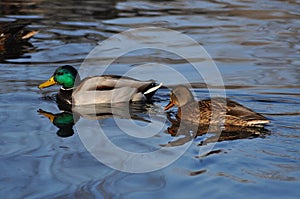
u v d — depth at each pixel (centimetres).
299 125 1439
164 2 3039
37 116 1555
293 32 2411
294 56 2088
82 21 2588
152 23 2550
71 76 1747
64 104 1705
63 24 2536
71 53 2131
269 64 2002
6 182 1130
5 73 1909
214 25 2528
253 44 2241
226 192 1066
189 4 2986
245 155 1236
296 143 1303
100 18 2647
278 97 1678
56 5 2917
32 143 1344
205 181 1115
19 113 1570
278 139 1330
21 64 2012
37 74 1905
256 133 1380
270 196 1049
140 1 3062
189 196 1053
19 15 2691
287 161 1200
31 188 1101
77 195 1063
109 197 1053
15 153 1280
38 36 2359
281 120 1472
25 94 1728
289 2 2998
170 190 1080
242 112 1445
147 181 1124
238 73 1914
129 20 2609
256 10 2823
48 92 1800
